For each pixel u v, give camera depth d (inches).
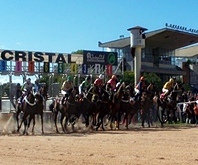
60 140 698.8
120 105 986.1
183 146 594.2
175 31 2650.1
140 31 1342.3
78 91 962.7
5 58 1289.4
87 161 463.5
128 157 486.9
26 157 504.7
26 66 1290.6
